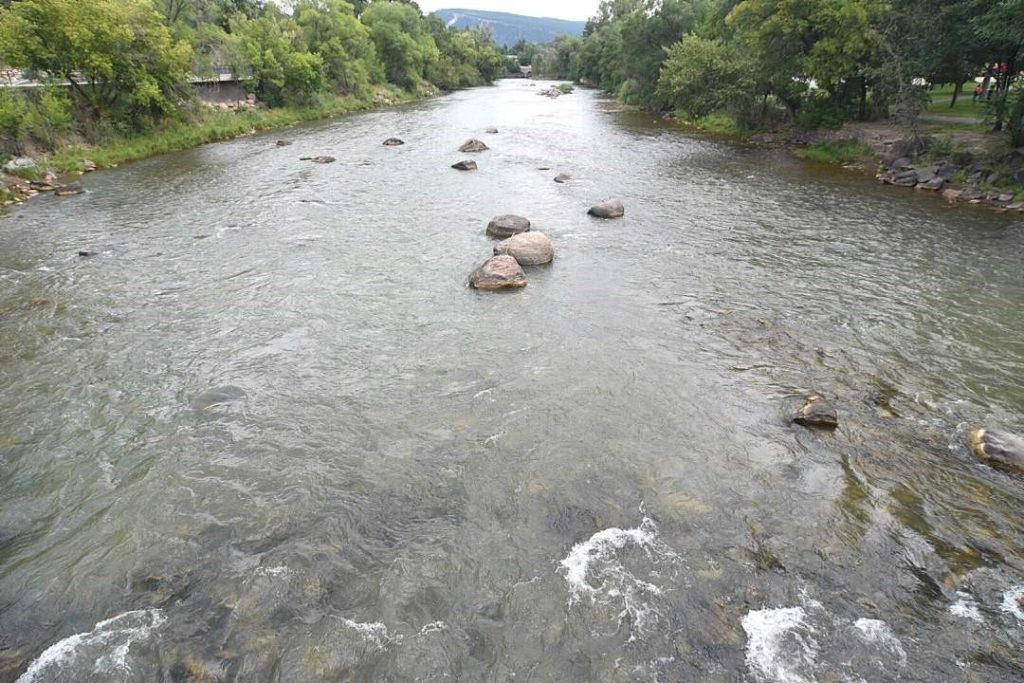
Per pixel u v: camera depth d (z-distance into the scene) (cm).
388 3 11431
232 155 4550
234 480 1152
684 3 7681
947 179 3322
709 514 1059
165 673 791
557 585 921
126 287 2059
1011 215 2809
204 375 1516
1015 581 927
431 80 12119
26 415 1349
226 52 6512
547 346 1659
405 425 1317
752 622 860
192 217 2884
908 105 3762
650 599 895
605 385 1469
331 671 793
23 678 787
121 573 948
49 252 2405
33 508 1084
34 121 3922
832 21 4266
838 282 2092
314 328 1767
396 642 833
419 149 4734
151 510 1077
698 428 1301
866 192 3350
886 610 880
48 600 903
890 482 1138
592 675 788
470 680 784
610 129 6025
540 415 1347
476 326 1777
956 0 3500
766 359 1593
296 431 1301
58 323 1789
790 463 1190
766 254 2383
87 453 1229
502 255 2148
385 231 2652
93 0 4366
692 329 1762
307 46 7956
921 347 1639
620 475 1159
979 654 815
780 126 5288
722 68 5931
